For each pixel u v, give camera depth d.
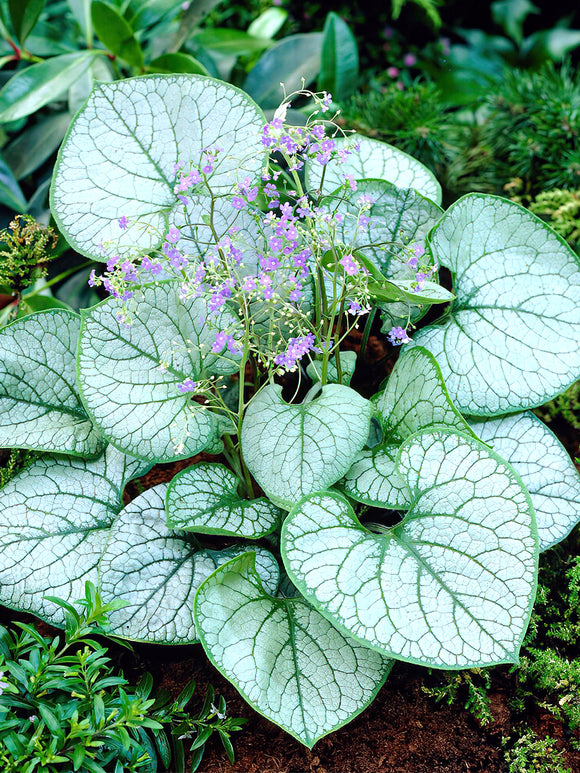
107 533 0.59
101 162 0.61
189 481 0.57
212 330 0.58
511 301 0.62
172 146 0.62
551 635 0.60
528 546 0.50
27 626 0.50
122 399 0.56
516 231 0.62
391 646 0.49
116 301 0.56
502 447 0.61
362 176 0.68
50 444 0.59
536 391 0.60
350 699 0.52
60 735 0.46
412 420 0.57
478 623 0.49
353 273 0.51
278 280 0.57
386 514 0.63
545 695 0.59
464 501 0.52
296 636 0.54
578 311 0.60
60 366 0.62
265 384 0.58
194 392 0.55
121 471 0.61
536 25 1.27
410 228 0.64
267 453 0.55
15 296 0.74
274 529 0.57
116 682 0.50
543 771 0.55
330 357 0.63
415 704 0.58
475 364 0.62
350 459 0.53
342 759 0.55
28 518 0.59
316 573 0.50
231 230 0.61
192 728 0.54
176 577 0.56
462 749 0.56
